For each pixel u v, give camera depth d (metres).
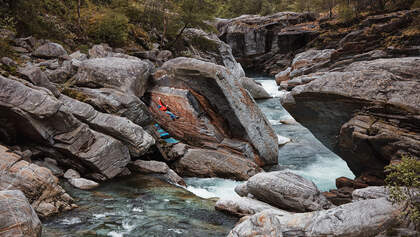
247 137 13.48
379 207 5.85
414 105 8.41
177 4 27.23
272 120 21.75
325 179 12.25
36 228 5.86
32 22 17.70
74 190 9.56
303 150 15.87
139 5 28.78
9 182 7.39
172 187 10.52
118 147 11.09
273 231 5.79
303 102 10.71
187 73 13.38
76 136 10.42
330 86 9.77
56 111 9.81
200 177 12.45
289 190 8.10
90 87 13.69
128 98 12.71
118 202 8.95
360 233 5.62
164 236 7.11
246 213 8.27
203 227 7.70
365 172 10.41
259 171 12.56
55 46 15.49
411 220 5.52
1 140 10.16
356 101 9.40
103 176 10.69
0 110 9.37
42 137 10.10
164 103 14.28
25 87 9.56
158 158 13.21
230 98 13.02
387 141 8.71
